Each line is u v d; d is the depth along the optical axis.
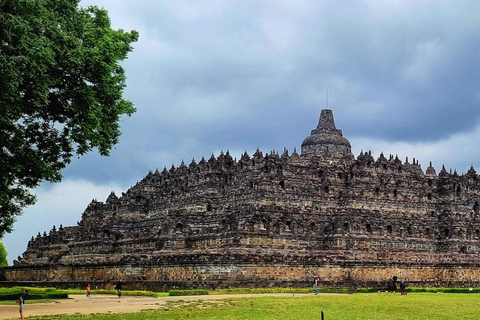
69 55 68.81
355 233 144.12
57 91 72.56
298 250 137.75
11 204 78.62
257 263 128.25
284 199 143.25
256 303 90.75
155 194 181.50
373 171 156.75
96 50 71.44
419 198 159.50
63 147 75.31
